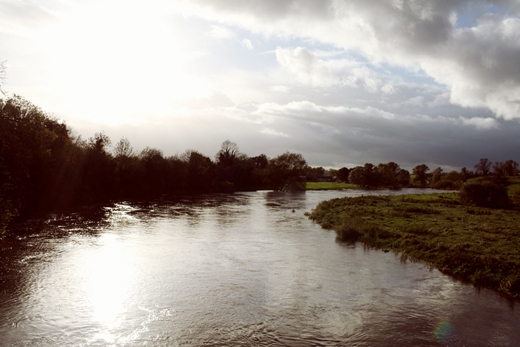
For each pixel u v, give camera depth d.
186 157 89.81
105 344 8.68
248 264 16.25
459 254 15.61
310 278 14.11
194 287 12.98
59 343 8.73
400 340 8.91
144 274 14.58
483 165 141.62
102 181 54.72
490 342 8.79
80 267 15.45
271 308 11.02
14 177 21.58
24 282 13.27
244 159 117.12
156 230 25.91
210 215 36.59
